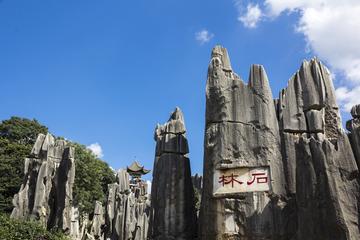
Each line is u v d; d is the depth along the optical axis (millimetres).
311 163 16406
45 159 32688
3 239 25844
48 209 31391
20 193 31844
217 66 23250
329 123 21016
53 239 27812
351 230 14891
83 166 58656
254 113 22078
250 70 23062
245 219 20266
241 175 21078
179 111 27125
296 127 21438
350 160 15930
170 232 23578
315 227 15617
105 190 70438
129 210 47781
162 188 24688
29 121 62719
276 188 20594
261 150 21281
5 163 50188
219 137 21812
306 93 21719
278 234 19797
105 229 51062
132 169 69312
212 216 20828
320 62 22422
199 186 40781
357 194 15430
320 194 15789
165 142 25719
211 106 22594
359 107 17844
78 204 55312
